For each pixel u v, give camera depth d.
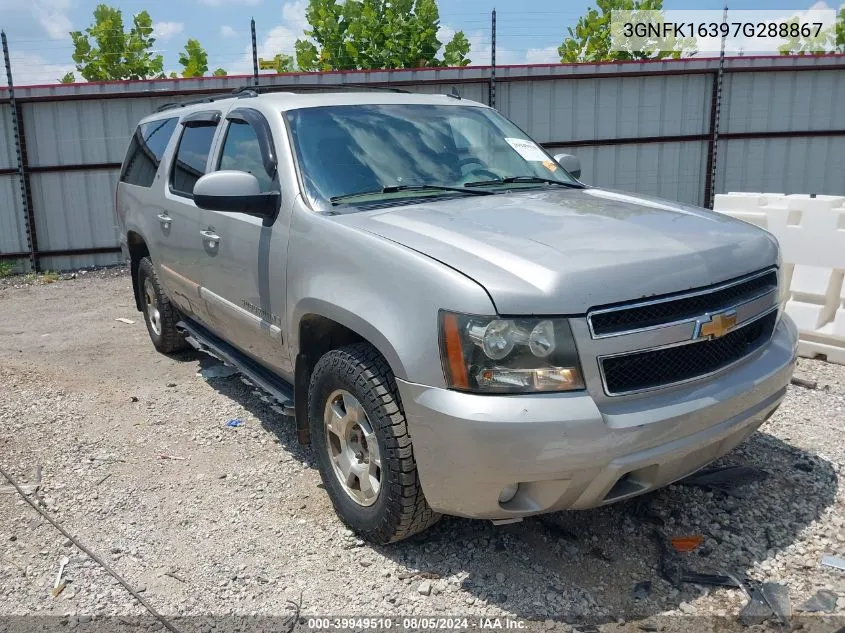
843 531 3.33
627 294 2.72
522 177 4.18
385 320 2.93
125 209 6.34
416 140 4.10
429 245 2.96
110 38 17.25
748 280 3.09
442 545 3.34
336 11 15.78
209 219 4.52
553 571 3.12
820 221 5.76
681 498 3.63
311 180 3.71
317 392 3.44
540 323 2.63
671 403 2.79
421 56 15.68
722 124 13.34
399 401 3.02
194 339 5.48
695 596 2.93
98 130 12.64
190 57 17.08
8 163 12.56
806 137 13.38
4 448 4.56
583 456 2.62
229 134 4.60
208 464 4.29
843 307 5.68
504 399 2.64
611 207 3.55
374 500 3.23
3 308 9.64
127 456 4.43
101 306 9.32
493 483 2.70
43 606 3.03
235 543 3.44
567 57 18.77
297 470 4.16
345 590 3.06
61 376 6.01
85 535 3.55
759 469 3.91
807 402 4.88
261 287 3.90
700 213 3.60
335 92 4.59
